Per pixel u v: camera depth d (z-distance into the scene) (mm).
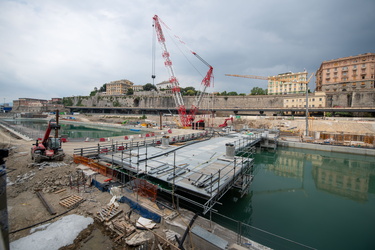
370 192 20578
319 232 13328
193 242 9391
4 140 33375
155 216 10867
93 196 13344
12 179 15578
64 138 33531
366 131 46531
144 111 127062
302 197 19188
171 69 66125
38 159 18766
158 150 22031
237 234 9750
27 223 10266
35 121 99500
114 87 173875
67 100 179375
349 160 32312
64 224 10047
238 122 70750
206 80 66562
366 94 69500
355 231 13531
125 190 13766
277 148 40375
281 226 14000
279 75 115062
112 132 61438
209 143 28281
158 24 60062
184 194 14578
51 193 13648
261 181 23578
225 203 16844
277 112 85688
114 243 9188
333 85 95062
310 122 55844
